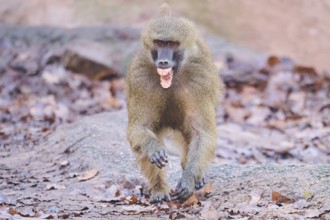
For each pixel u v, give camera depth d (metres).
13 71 26.38
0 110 22.25
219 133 19.59
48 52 27.23
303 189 12.28
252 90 24.44
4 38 28.48
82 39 27.45
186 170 12.80
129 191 13.90
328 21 31.33
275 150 18.12
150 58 12.86
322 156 18.11
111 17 30.16
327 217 11.19
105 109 22.47
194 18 29.95
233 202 12.38
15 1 31.44
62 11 30.78
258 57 27.17
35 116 21.67
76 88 24.77
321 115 22.05
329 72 28.41
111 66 25.84
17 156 16.81
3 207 12.49
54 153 16.50
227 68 25.86
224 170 13.84
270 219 11.16
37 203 12.88
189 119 13.21
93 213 12.10
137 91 12.99
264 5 31.30
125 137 16.34
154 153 12.63
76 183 14.38
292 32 30.58
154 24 12.80
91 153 15.75
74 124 17.78
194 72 12.96
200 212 11.78
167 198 13.24
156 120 13.29
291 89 24.39
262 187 12.66
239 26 30.20
